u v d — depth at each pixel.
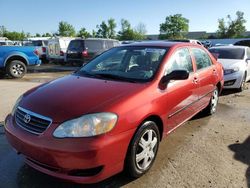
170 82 4.32
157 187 3.64
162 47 4.86
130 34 77.50
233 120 6.30
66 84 4.14
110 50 5.26
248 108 7.34
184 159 4.37
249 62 10.51
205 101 5.91
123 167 3.52
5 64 12.59
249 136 5.37
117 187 3.62
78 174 3.26
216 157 4.46
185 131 5.55
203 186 3.68
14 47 12.74
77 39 16.80
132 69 4.48
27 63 13.18
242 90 9.71
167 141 5.03
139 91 3.79
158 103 3.94
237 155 4.55
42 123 3.35
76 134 3.18
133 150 3.55
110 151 3.26
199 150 4.70
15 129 3.57
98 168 3.27
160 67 4.34
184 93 4.66
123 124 3.38
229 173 3.99
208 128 5.74
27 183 3.70
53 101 3.56
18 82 11.17
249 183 3.76
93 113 3.29
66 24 64.38
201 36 84.81
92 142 3.16
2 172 3.94
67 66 19.28
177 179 3.82
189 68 5.11
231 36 65.56
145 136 3.81
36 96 3.80
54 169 3.31
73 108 3.38
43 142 3.22
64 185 3.66
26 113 3.55
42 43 24.66
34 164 3.48
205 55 5.98
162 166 4.14
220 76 6.54
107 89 3.83
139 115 3.57
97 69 4.77
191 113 5.21
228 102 8.01
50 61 20.80
